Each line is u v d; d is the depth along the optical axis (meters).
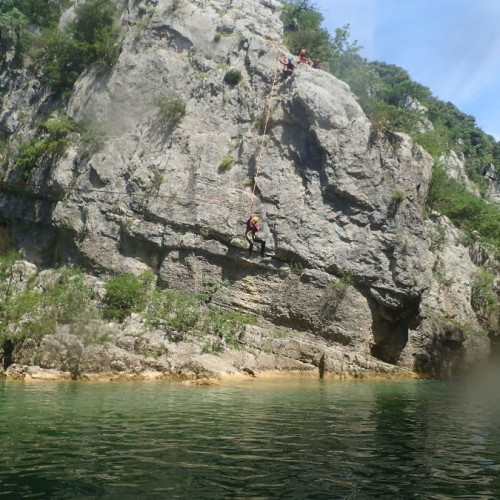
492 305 37.56
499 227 43.88
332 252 26.09
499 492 7.20
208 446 9.38
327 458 8.77
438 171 40.41
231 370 21.50
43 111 33.34
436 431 11.45
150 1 33.44
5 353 20.88
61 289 24.67
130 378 19.53
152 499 6.55
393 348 26.94
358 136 27.23
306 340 25.23
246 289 26.12
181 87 30.67
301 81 28.66
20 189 29.94
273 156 27.72
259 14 33.97
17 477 7.38
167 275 26.25
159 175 27.69
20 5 38.12
